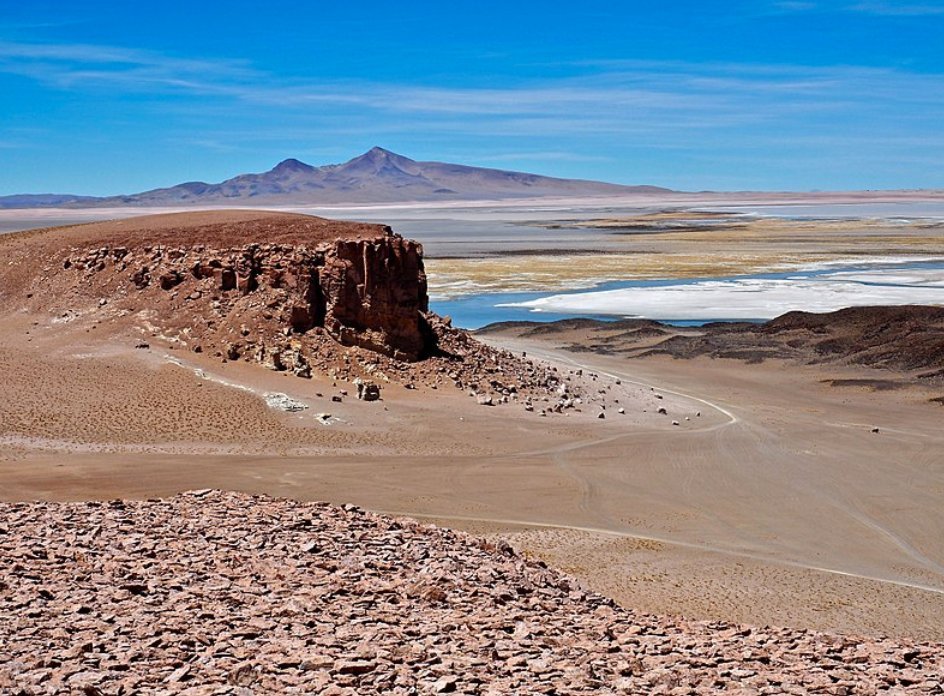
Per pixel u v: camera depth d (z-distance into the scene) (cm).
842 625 2397
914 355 6412
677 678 1290
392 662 1295
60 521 2009
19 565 1648
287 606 1520
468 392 4859
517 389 5056
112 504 2220
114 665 1227
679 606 2489
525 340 7450
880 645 1533
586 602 1825
